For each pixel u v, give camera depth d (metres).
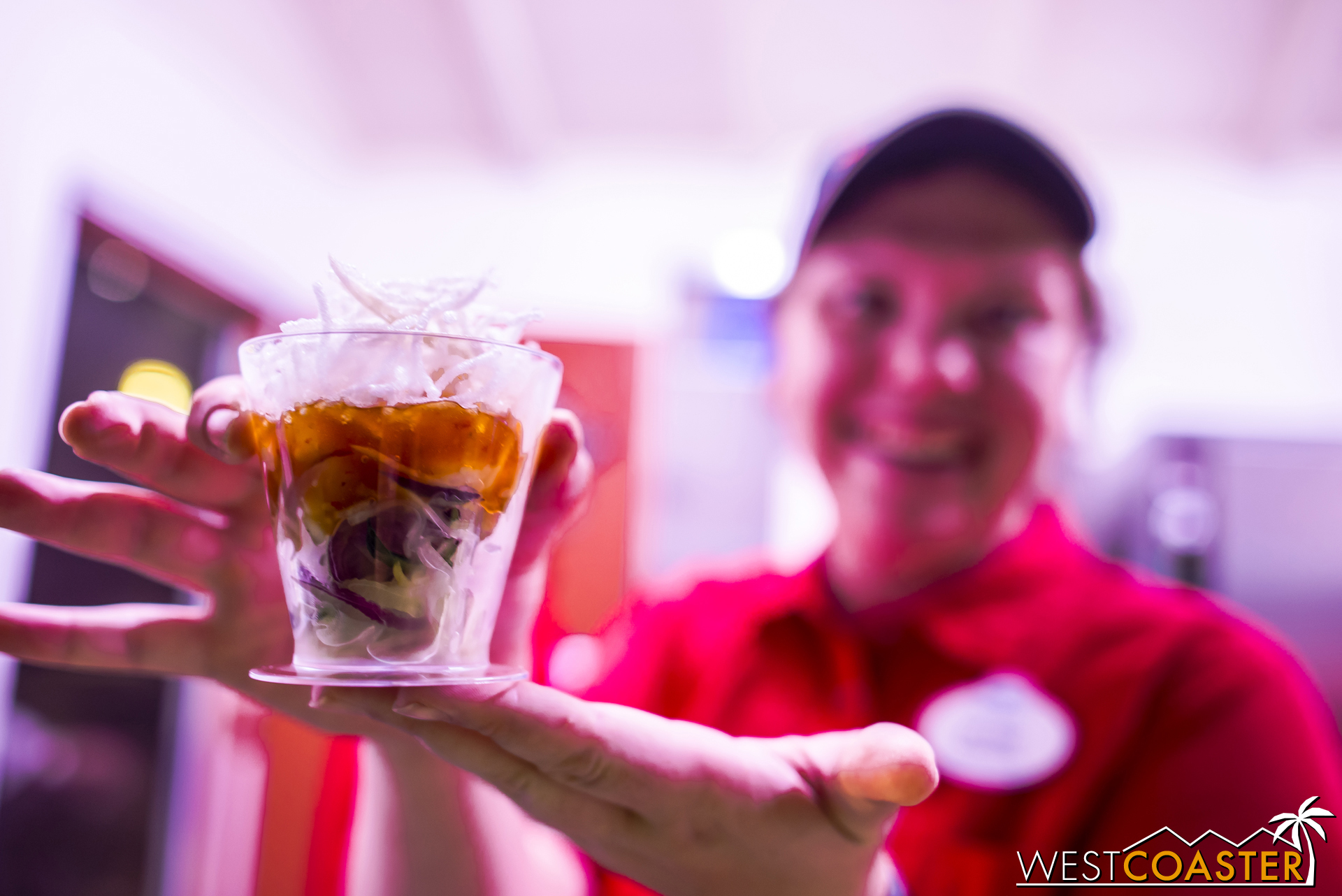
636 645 0.57
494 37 1.23
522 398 0.29
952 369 0.51
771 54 1.29
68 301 0.90
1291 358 1.29
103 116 0.94
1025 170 0.51
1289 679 0.47
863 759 0.27
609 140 1.47
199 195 1.11
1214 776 0.45
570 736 0.26
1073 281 0.53
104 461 0.30
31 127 0.83
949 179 0.51
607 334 1.03
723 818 0.27
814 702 0.51
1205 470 0.95
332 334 0.28
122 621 0.31
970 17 1.19
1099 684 0.48
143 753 1.08
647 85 1.36
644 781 0.27
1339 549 0.91
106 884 1.04
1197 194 1.35
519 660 0.32
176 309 1.20
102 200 0.94
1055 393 0.52
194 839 1.06
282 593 0.31
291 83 1.31
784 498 1.13
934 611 0.50
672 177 1.49
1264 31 1.15
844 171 0.54
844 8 1.20
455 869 0.33
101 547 0.30
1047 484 0.55
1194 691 0.47
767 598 0.54
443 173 1.51
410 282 0.30
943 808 0.47
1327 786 0.45
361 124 1.46
